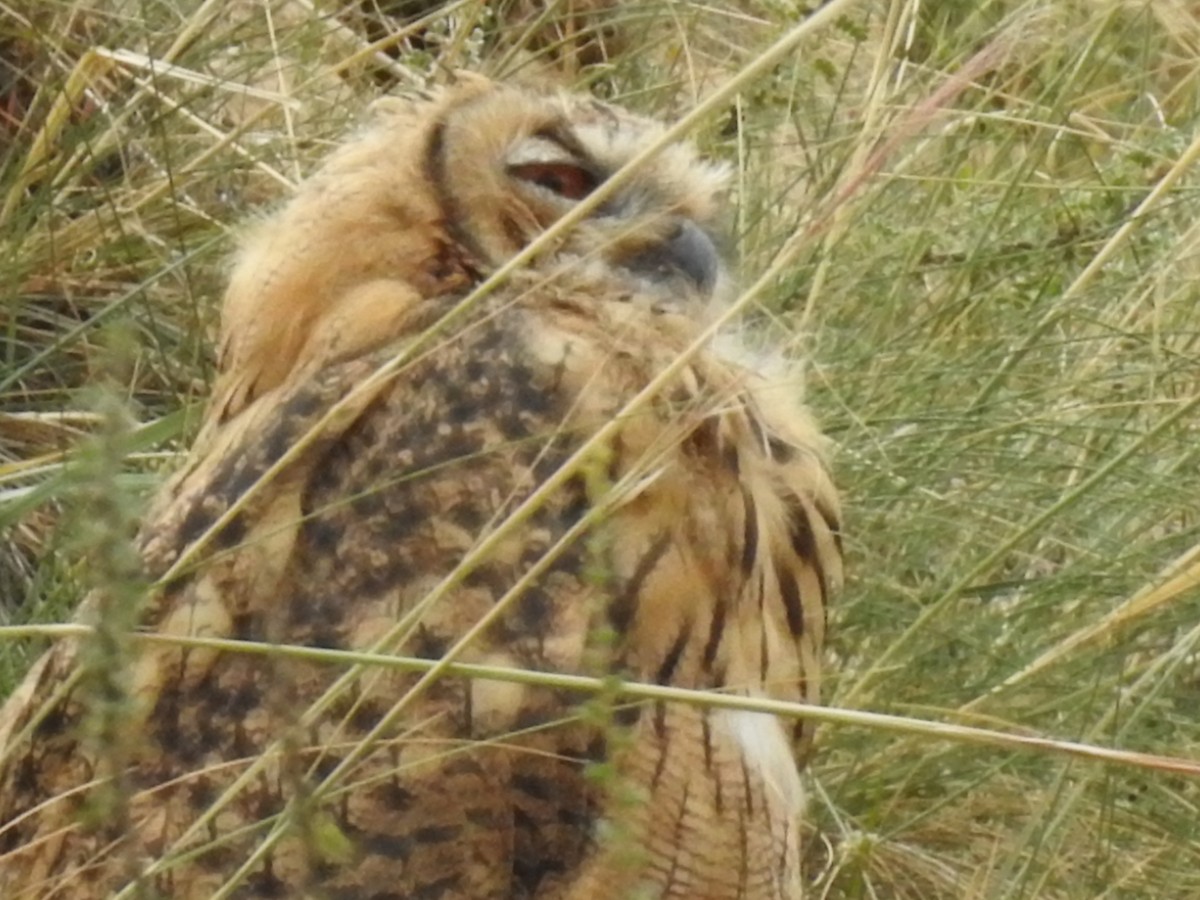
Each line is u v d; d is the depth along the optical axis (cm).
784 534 671
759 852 619
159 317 1002
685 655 614
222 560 607
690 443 634
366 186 688
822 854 841
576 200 711
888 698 841
